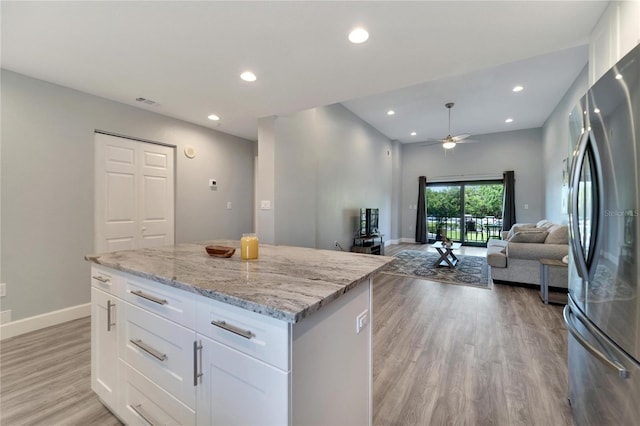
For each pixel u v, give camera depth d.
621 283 1.09
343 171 5.69
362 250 5.73
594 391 1.31
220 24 1.94
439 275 4.77
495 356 2.25
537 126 7.08
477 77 4.29
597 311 1.26
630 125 1.03
